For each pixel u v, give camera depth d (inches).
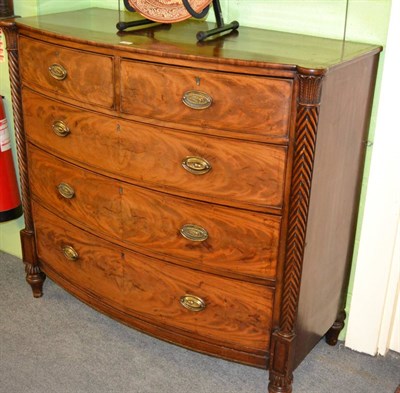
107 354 88.4
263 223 70.1
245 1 84.4
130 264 81.8
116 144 76.1
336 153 72.0
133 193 77.2
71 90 78.1
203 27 83.9
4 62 98.2
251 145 67.1
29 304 98.8
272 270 71.9
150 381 83.5
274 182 67.7
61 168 84.8
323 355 89.7
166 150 72.2
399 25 73.8
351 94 71.4
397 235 83.9
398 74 75.9
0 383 82.2
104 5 97.9
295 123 64.2
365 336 89.7
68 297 100.7
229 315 76.7
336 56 68.0
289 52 69.4
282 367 75.9
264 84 64.0
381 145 80.0
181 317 80.2
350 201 81.2
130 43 71.5
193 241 74.6
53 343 90.2
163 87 69.4
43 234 93.7
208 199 71.7
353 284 89.0
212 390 82.4
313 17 80.2
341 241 82.3
